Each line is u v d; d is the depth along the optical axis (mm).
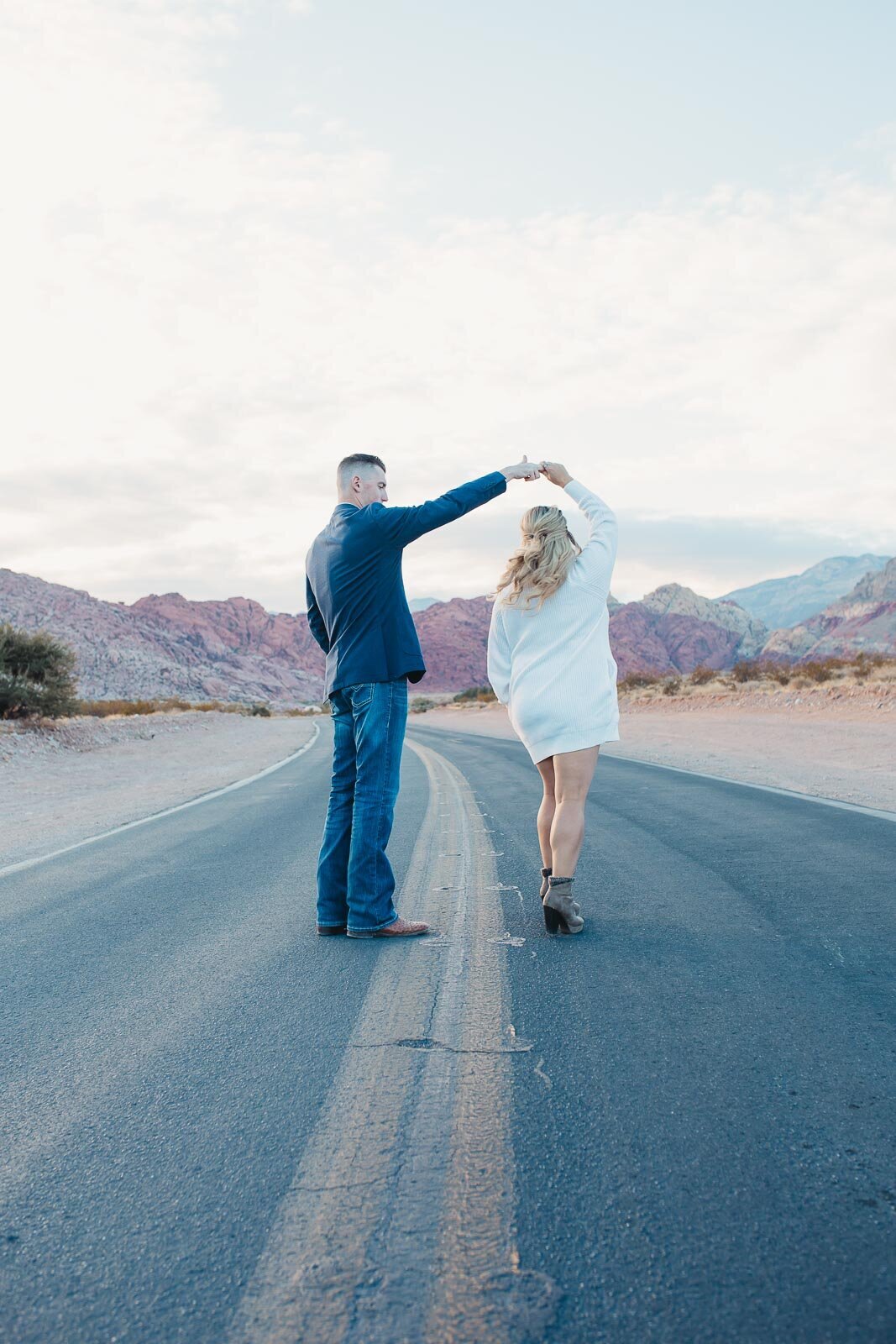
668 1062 2455
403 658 4109
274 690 189625
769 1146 1966
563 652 3914
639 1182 1835
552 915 3885
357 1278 1555
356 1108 2262
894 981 3070
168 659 172750
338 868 4184
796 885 4676
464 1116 2178
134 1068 2617
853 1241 1604
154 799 12125
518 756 17703
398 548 4055
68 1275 1611
